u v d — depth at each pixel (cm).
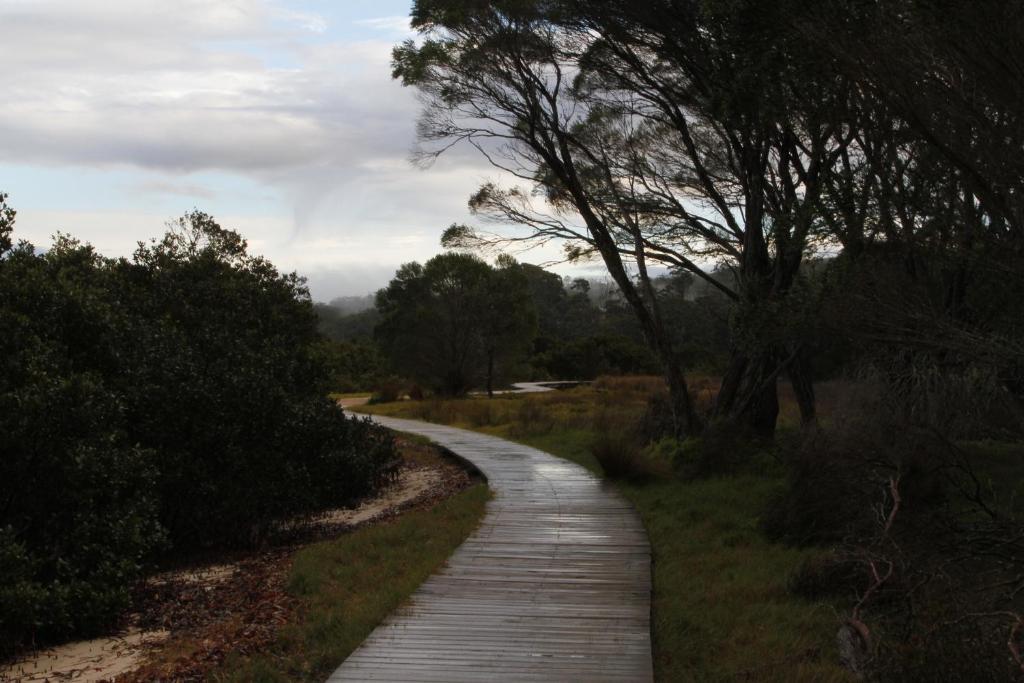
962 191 717
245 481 1232
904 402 887
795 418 1945
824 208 854
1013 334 709
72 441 900
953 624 450
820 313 820
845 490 888
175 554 1188
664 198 1623
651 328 1639
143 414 1160
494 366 4325
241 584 909
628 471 1455
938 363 830
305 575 845
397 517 1304
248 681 550
